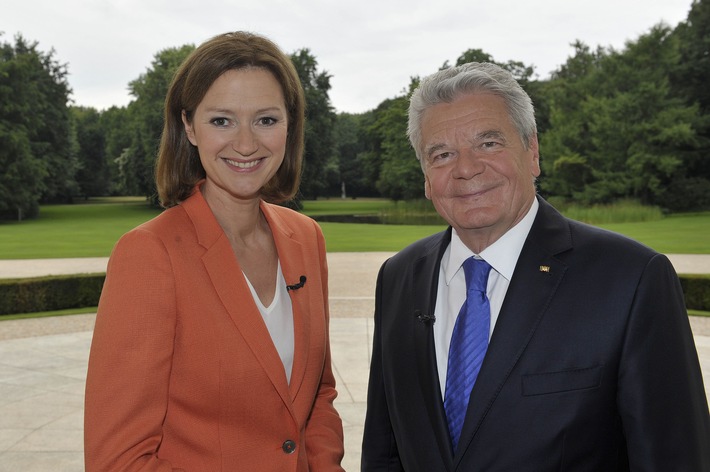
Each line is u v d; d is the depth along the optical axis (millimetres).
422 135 1744
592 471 1486
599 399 1467
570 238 1637
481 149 1646
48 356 6969
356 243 21359
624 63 41594
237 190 1583
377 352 1983
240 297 1564
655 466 1397
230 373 1515
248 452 1548
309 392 1701
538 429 1479
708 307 9547
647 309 1463
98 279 10711
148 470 1381
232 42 1553
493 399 1518
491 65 1736
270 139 1571
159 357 1436
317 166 54344
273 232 1794
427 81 1759
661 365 1430
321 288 1844
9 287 9891
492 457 1507
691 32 46719
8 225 34844
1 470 3975
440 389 1653
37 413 5055
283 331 1689
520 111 1686
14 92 44656
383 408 1973
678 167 40594
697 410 1435
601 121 40062
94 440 1378
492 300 1680
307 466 1732
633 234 22766
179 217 1620
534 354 1516
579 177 42438
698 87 43312
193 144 1646
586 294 1523
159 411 1452
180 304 1493
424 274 1839
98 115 87375
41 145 47812
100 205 60219
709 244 18734
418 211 44656
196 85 1535
